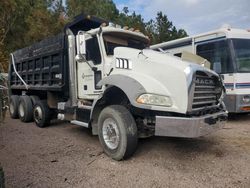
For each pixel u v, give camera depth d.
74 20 7.04
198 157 5.30
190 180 4.27
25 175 4.40
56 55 7.44
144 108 4.71
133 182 4.20
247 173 4.52
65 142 6.39
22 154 5.45
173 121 4.59
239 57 9.29
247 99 9.19
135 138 5.04
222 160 5.13
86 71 6.52
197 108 4.82
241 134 7.20
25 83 9.48
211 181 4.23
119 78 5.20
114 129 5.18
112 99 5.65
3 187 3.06
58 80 7.38
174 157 5.31
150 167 4.80
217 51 9.71
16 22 23.06
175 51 11.47
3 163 4.93
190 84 4.58
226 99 9.34
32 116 9.02
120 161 5.10
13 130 7.79
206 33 10.12
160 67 4.94
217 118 5.20
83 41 6.08
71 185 4.07
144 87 4.80
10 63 10.73
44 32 21.17
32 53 8.82
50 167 4.76
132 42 6.80
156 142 6.29
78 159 5.20
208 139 6.60
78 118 6.55
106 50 6.13
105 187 4.02
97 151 5.70
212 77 5.32
